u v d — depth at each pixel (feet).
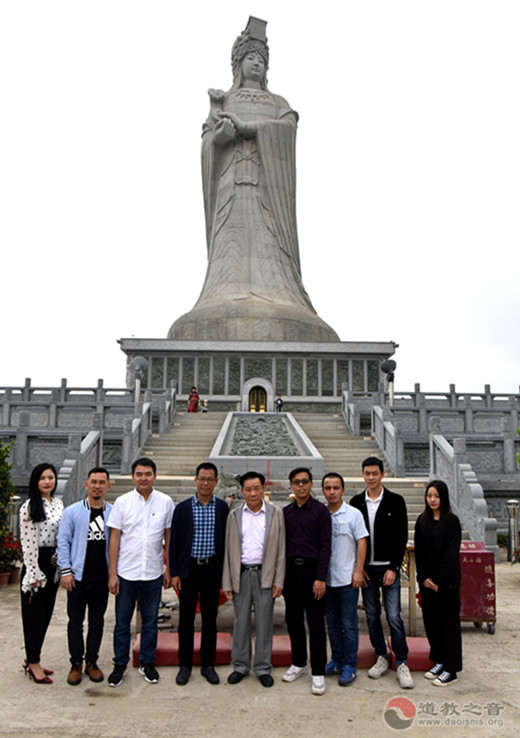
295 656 20.31
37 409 75.41
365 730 16.52
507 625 27.53
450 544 20.44
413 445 61.41
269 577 20.02
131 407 71.51
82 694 18.92
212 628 20.52
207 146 135.74
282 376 110.73
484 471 57.21
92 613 20.40
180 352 109.81
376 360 113.09
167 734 16.17
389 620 20.48
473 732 16.44
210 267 132.57
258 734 16.21
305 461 55.93
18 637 25.34
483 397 94.17
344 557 20.59
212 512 21.03
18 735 16.02
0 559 35.91
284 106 138.41
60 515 21.06
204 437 70.38
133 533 20.36
